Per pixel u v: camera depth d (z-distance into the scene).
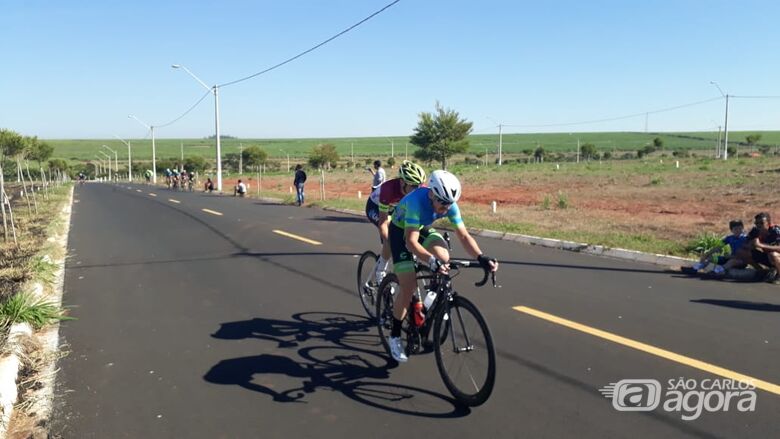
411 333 4.84
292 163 103.62
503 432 3.78
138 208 22.80
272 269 9.25
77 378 4.81
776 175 28.72
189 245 12.09
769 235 7.92
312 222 16.11
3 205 12.59
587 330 5.82
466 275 8.54
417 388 4.51
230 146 184.38
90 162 122.50
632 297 7.14
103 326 6.27
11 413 4.14
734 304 6.77
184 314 6.69
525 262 9.55
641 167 45.12
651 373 4.71
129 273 9.20
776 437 3.66
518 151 126.62
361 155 129.38
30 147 44.75
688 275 8.42
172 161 89.44
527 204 20.45
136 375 4.84
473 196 24.67
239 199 28.05
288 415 4.07
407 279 4.68
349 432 3.81
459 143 49.78
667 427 3.81
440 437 3.73
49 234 13.69
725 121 56.03
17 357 5.04
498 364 4.93
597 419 3.93
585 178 34.50
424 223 4.45
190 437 3.78
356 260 9.89
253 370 4.91
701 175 32.28
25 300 6.30
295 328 6.07
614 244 10.56
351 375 4.78
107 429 3.91
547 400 4.23
